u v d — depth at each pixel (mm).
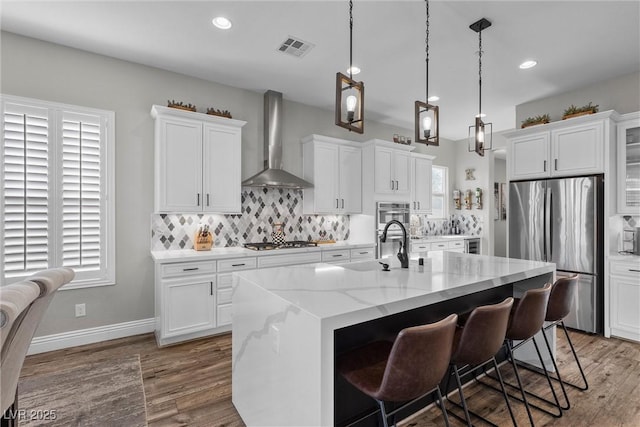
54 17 2559
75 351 2914
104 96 3168
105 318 3166
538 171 3844
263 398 1696
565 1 2357
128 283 3279
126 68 3279
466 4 2400
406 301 1522
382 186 4641
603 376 2498
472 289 1831
